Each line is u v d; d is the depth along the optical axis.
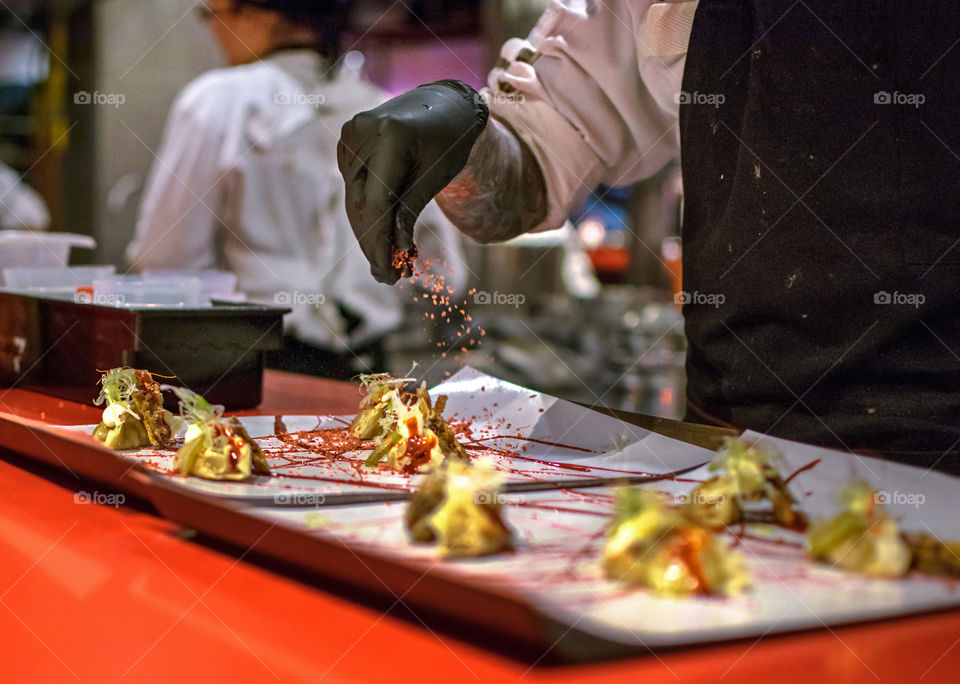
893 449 1.13
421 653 0.54
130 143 5.25
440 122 1.10
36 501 0.91
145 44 5.17
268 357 2.18
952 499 0.75
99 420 1.27
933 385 1.15
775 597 0.57
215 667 0.53
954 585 0.60
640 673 0.50
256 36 3.21
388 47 5.15
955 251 1.14
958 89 1.13
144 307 1.38
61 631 0.58
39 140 5.48
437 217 3.24
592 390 3.68
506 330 3.94
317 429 1.25
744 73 1.31
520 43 1.64
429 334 1.54
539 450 1.12
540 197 1.62
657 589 0.58
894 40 1.15
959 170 1.13
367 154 1.05
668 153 1.66
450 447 1.06
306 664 0.53
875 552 0.62
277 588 0.66
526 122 1.58
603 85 1.54
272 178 3.14
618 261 5.82
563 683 0.50
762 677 0.49
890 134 1.15
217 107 3.11
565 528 0.74
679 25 1.42
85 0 5.18
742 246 1.25
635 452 1.06
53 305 1.49
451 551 0.65
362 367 2.53
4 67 5.47
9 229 5.19
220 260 3.26
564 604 0.55
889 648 0.53
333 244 3.17
